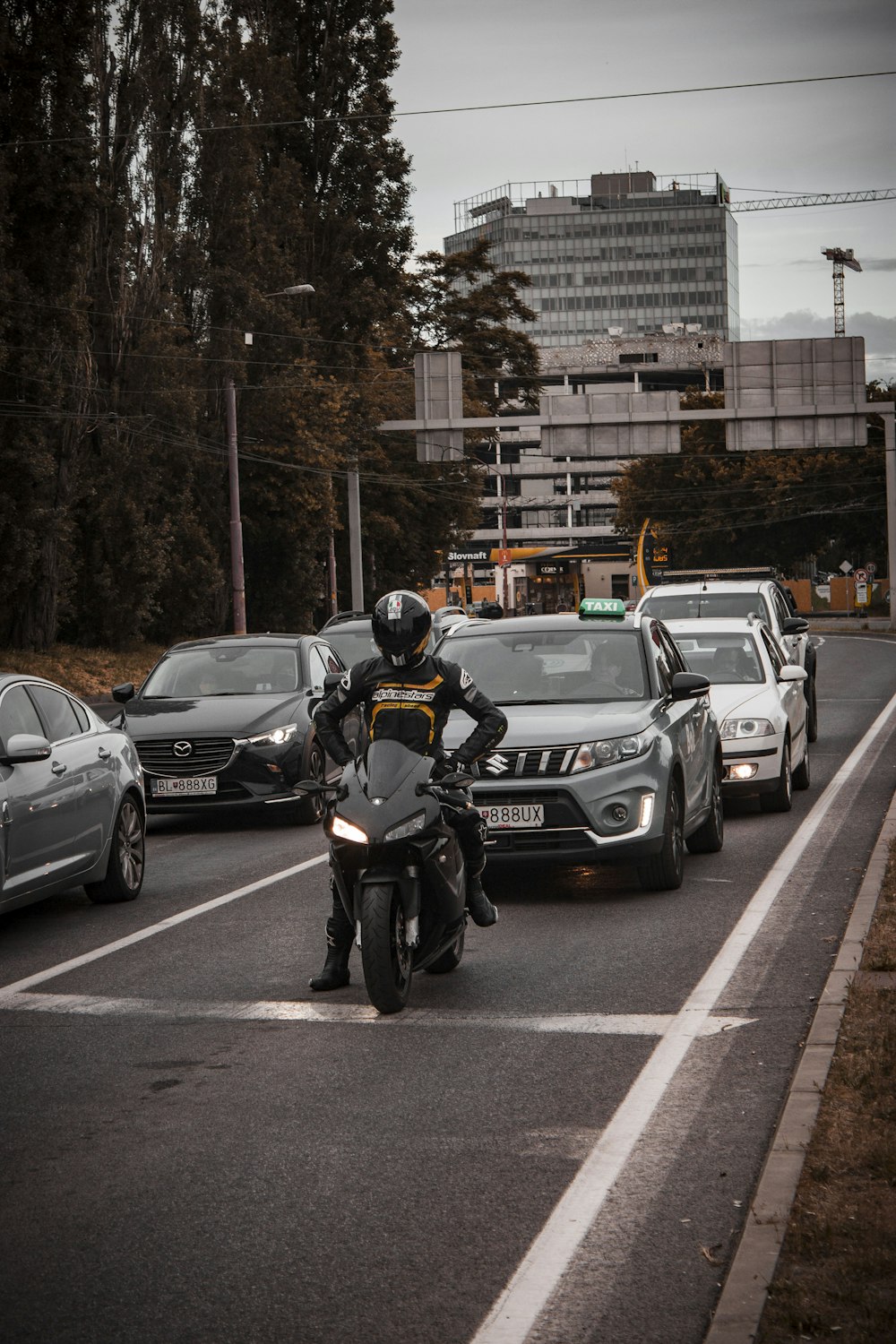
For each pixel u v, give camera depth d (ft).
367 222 198.70
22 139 130.93
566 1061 21.97
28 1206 16.76
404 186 202.90
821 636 209.26
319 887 38.55
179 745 49.80
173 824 54.24
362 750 26.25
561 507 622.13
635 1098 20.08
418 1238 15.56
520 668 38.81
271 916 34.63
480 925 26.94
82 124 133.49
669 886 35.63
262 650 56.54
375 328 207.00
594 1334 13.32
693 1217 15.90
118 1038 24.07
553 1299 14.03
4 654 132.26
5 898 31.58
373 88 199.62
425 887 25.17
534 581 341.41
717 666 51.03
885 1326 12.56
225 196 166.81
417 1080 21.26
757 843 42.24
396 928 24.75
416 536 220.84
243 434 173.17
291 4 198.39
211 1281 14.62
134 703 53.42
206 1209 16.53
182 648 57.41
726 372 125.29
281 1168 17.78
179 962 29.71
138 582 156.04
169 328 158.61
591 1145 18.29
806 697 66.44
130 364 155.53
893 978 25.13
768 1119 19.02
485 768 34.22
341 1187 17.10
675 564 313.32
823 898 34.01
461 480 220.84
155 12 157.48
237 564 140.56
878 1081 19.35
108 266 153.99
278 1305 14.07
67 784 34.47
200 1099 20.61
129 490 155.43
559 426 126.11
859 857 39.04
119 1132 19.31
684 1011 24.58
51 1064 22.62
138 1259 15.20
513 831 33.99
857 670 123.95
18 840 32.01
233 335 167.53
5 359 125.80
